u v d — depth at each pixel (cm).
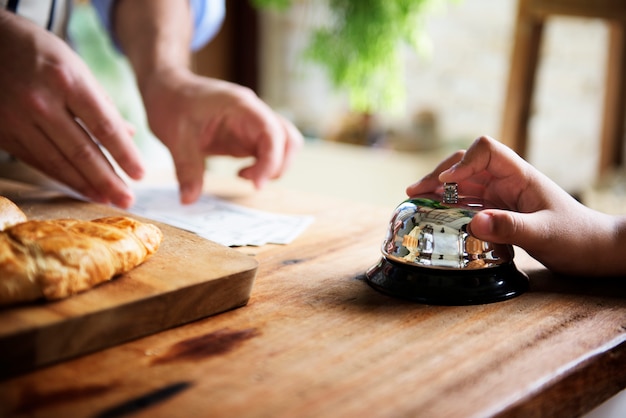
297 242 55
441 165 51
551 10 105
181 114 68
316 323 42
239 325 41
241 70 199
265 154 66
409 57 174
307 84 193
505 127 111
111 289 40
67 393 35
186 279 42
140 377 36
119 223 45
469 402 34
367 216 62
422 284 45
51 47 58
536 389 36
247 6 192
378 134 172
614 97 128
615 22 122
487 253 45
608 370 40
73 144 58
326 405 34
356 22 122
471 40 164
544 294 46
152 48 73
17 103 57
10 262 38
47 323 36
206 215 60
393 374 37
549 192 48
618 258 47
